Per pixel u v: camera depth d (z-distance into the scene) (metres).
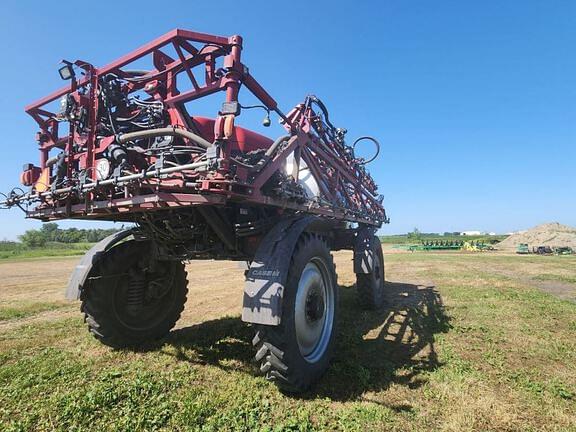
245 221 3.89
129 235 4.50
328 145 5.34
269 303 2.97
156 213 3.74
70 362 3.96
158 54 3.85
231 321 5.80
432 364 3.85
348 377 3.53
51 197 3.72
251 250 3.92
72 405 2.89
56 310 7.15
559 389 3.25
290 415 2.80
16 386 3.32
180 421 2.68
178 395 3.12
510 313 6.21
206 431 2.56
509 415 2.78
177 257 4.37
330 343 3.77
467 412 2.82
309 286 3.63
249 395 3.12
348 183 6.42
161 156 2.85
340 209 5.46
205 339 4.79
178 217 3.76
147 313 4.71
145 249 4.62
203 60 3.39
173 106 3.60
